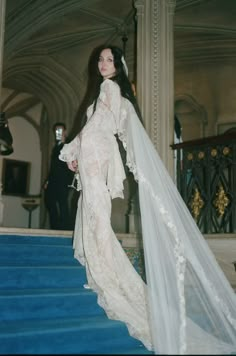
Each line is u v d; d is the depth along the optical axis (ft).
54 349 11.32
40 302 13.19
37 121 57.11
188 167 23.95
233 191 21.52
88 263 13.71
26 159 56.65
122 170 14.66
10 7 35.42
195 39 39.42
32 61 41.78
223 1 32.96
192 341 11.01
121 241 21.35
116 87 14.24
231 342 12.05
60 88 44.29
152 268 11.68
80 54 41.52
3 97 53.01
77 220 15.05
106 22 37.24
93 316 13.75
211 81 43.01
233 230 21.42
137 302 13.30
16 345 10.82
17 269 14.75
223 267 20.27
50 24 37.42
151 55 25.77
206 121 43.32
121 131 13.97
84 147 14.28
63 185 28.60
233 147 21.72
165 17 26.17
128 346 12.36
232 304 12.55
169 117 25.11
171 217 12.37
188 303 12.01
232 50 39.96
